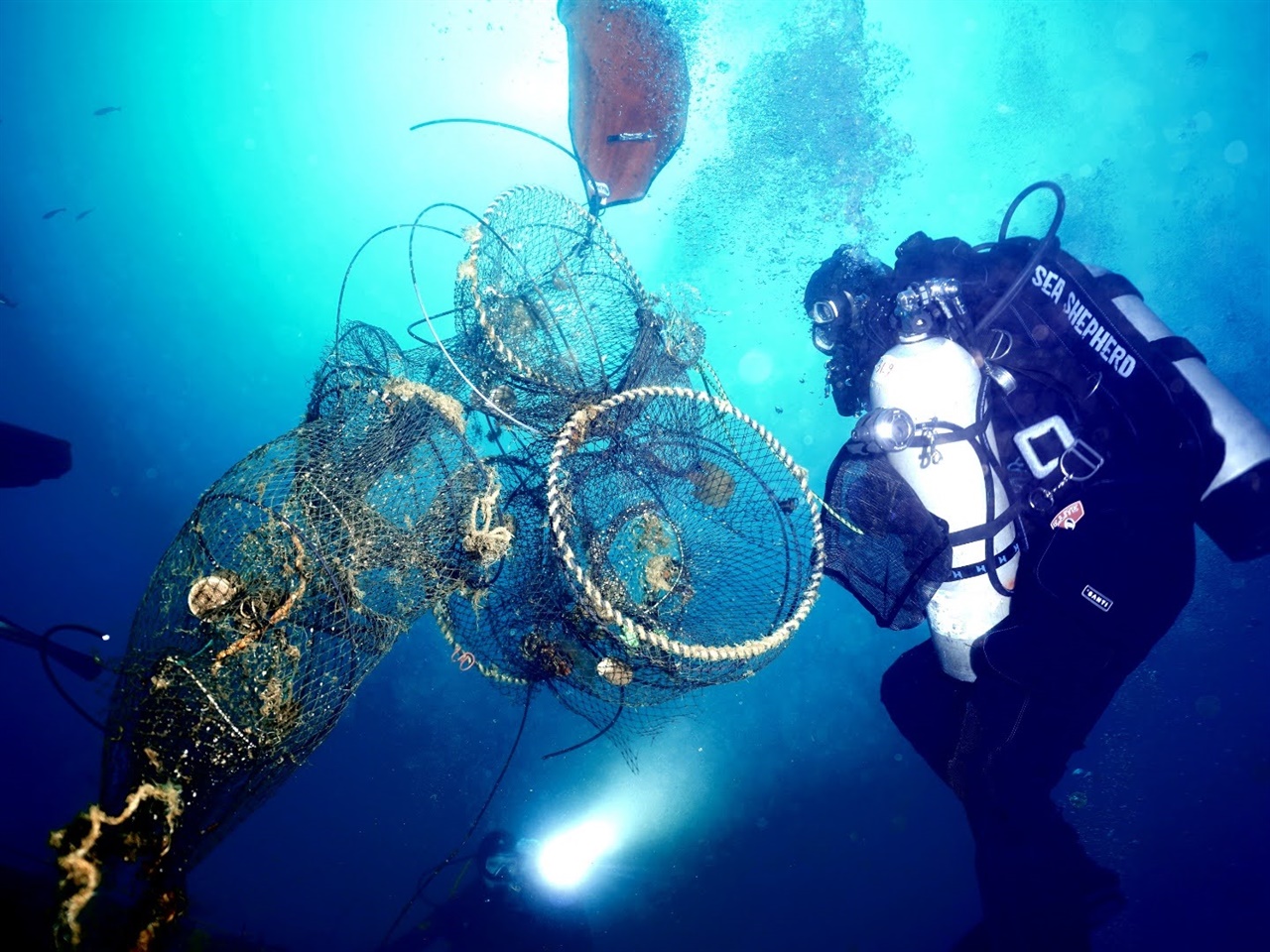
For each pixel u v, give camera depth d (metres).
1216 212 7.26
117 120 8.18
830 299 2.61
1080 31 6.86
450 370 2.92
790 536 2.31
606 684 2.47
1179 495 2.35
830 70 6.47
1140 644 2.45
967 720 2.68
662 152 4.62
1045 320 2.41
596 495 2.35
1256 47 6.89
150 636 2.22
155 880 2.13
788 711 5.96
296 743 2.23
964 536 2.30
